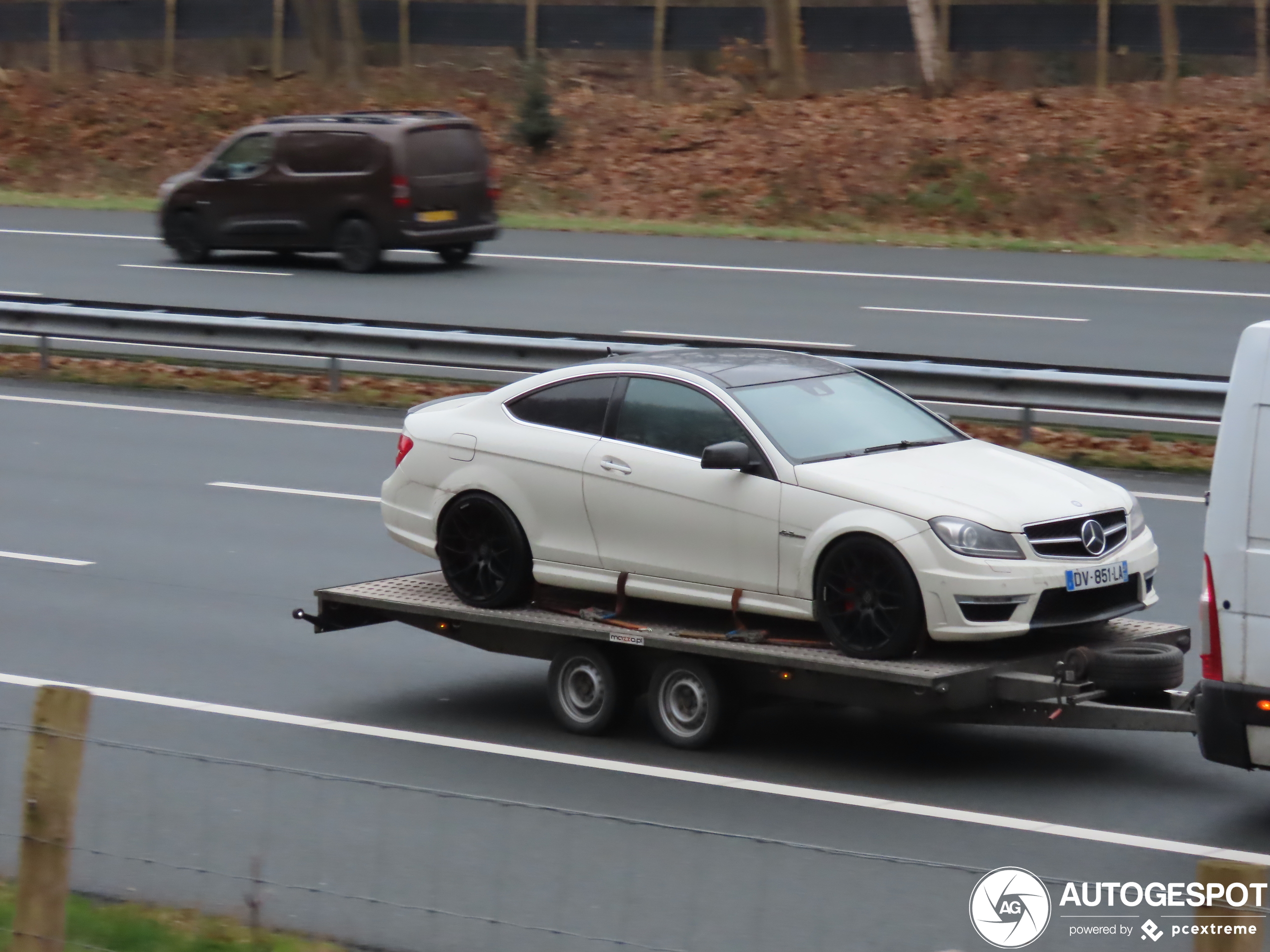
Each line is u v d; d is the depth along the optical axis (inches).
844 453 938.7
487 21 4224.9
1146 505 1487.5
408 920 684.7
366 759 908.0
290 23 4343.0
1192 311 2349.9
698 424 956.6
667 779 876.0
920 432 986.7
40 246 3051.2
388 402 1994.3
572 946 656.4
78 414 1952.5
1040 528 879.7
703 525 934.4
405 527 1050.7
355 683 1051.9
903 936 668.7
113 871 737.0
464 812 819.4
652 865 746.8
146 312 2143.2
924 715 876.6
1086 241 3161.9
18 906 567.2
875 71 3912.4
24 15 4473.4
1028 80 3814.0
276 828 792.3
